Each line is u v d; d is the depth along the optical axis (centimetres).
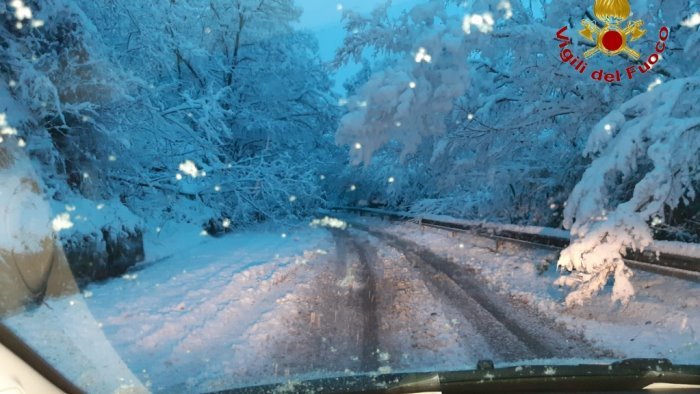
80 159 1169
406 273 1157
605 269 733
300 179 2383
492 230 1523
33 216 738
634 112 825
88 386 368
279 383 288
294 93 2950
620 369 272
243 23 2592
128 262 1183
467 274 1125
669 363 276
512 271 1109
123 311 732
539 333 639
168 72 1812
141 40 1562
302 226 2666
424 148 1625
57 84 1048
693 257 720
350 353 565
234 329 683
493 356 545
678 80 791
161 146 1622
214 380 464
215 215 2161
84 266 964
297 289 981
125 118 1237
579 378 270
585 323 670
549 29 1145
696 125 749
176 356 545
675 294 720
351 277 1121
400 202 2998
